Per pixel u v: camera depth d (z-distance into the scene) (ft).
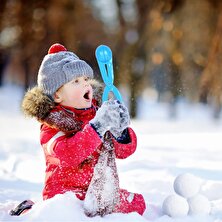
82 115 16.83
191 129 66.80
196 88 77.25
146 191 21.54
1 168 29.19
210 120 95.25
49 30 93.97
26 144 41.57
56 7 94.07
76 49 95.61
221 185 20.89
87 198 15.26
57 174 16.29
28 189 22.49
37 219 14.75
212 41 76.13
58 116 16.22
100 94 18.10
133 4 92.63
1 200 19.66
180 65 79.46
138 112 94.99
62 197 15.30
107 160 15.64
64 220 14.80
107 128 15.46
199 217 16.19
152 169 27.09
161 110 135.74
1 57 118.73
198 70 79.10
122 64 88.84
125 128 15.99
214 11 81.25
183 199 16.42
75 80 16.72
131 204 16.35
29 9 93.56
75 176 16.16
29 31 93.81
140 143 43.37
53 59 16.98
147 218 16.56
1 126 72.28
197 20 81.92
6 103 130.31
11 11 94.43
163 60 83.15
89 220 14.93
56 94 16.83
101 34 113.70
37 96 16.55
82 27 105.50
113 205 15.53
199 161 30.99
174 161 31.35
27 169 28.14
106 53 17.02
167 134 54.75
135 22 91.86
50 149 15.99
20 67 148.46
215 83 71.92
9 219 15.07
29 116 16.56
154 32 82.94
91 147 15.40
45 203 15.19
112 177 15.53
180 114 114.62
